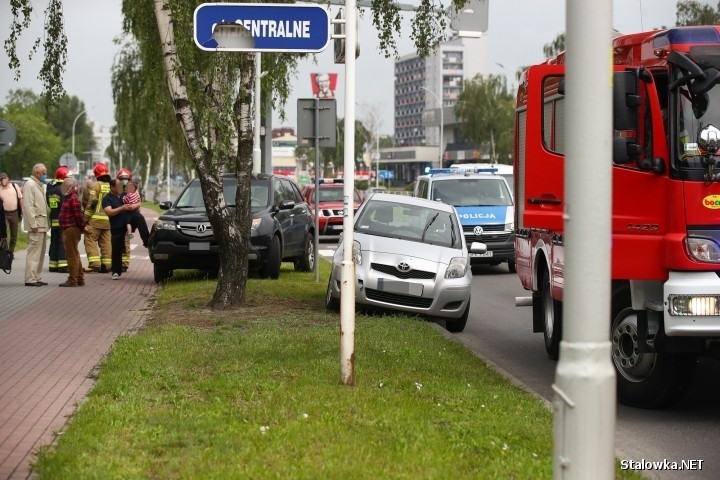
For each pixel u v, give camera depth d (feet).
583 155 16.71
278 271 76.13
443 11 60.13
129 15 68.33
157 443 25.38
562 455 16.81
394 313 54.95
